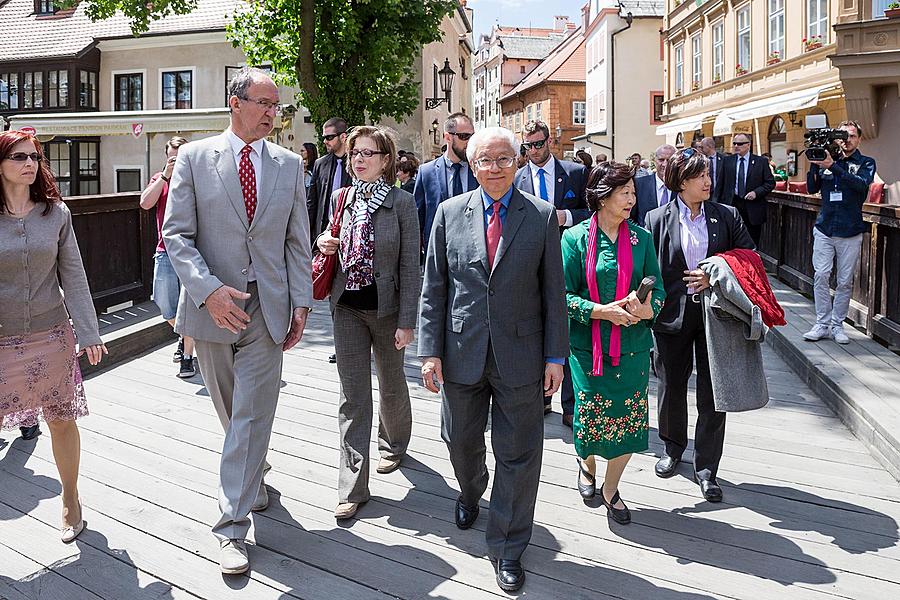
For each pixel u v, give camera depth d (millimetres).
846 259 6543
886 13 13469
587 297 3695
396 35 15758
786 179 17594
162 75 26594
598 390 3605
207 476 4258
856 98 13898
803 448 4688
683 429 4281
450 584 3158
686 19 27328
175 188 3367
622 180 3605
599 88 39906
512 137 3164
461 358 3248
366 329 3941
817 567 3268
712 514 3797
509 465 3205
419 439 4863
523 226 3197
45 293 3396
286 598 3059
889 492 4035
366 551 3428
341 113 15883
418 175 5316
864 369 5707
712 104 25000
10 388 3328
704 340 4035
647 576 3211
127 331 7121
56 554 3408
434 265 3340
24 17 29406
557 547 3467
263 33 16391
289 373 6441
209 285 3221
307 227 3652
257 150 3500
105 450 4637
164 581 3186
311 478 4254
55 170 28062
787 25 19078
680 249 4062
